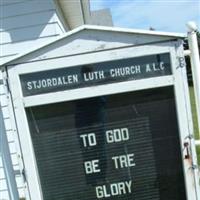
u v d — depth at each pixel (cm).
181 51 239
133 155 255
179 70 241
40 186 259
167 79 242
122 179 258
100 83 243
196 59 251
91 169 257
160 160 255
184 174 254
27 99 245
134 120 251
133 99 247
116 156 255
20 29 448
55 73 242
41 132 252
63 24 691
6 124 457
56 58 240
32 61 241
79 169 257
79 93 244
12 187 287
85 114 250
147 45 238
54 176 258
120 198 260
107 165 256
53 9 445
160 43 238
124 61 241
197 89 255
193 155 251
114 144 254
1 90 450
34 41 451
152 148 254
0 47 453
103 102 247
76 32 236
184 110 246
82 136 253
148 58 240
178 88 243
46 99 245
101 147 254
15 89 244
